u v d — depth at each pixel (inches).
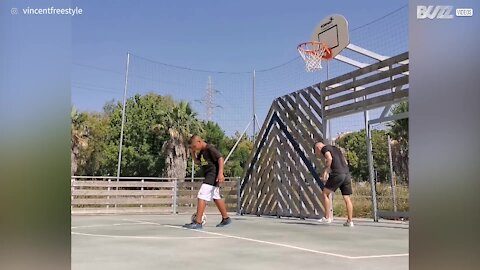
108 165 983.0
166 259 131.9
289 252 148.3
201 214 244.1
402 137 383.9
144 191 462.0
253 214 418.0
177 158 996.6
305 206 345.7
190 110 1029.2
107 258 133.5
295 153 360.5
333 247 162.6
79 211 433.1
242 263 125.0
